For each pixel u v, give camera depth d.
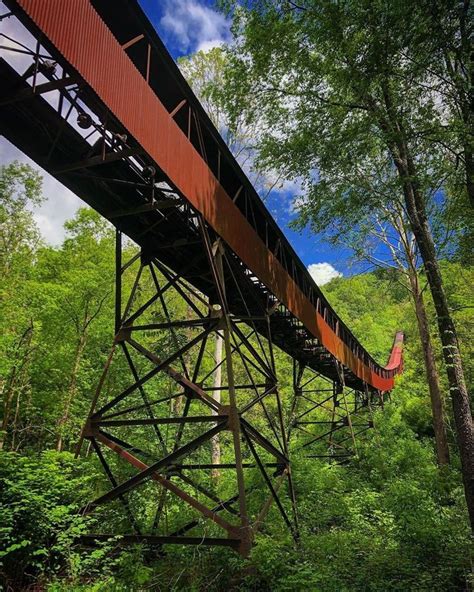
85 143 5.78
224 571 5.97
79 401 15.55
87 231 17.05
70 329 16.22
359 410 25.59
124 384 14.05
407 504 10.04
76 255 16.84
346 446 19.20
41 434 16.53
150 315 17.23
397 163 8.93
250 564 5.70
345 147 8.52
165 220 7.32
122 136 5.81
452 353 8.74
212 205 7.46
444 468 14.15
